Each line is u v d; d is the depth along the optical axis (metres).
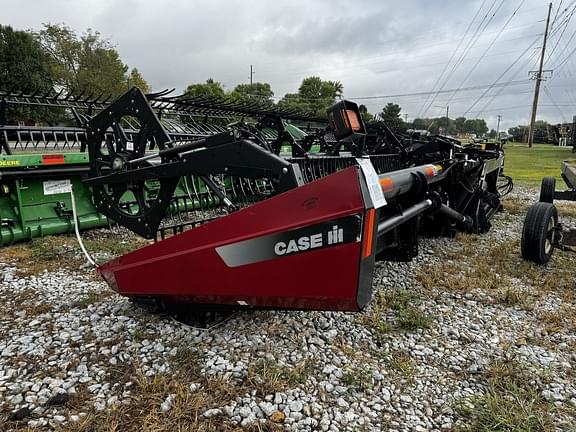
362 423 1.92
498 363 2.42
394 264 4.16
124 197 4.89
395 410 2.02
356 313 3.00
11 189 4.76
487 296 3.43
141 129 2.75
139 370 2.26
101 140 2.98
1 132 5.36
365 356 2.47
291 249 2.02
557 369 2.38
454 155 4.69
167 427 1.85
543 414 1.99
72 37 39.34
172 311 2.77
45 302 3.22
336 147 3.75
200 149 2.50
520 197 9.70
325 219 1.92
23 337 2.65
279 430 1.85
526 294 3.40
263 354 2.44
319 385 2.17
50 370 2.29
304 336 2.66
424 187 3.01
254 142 2.39
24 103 5.83
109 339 2.61
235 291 2.23
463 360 2.47
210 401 2.03
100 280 3.71
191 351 2.46
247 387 2.13
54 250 4.52
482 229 5.64
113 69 38.75
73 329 2.76
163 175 2.61
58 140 6.64
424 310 3.14
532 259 4.21
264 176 2.27
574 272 4.00
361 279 1.91
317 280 1.99
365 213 1.84
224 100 6.98
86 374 2.25
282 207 2.02
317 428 1.88
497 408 2.00
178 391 2.07
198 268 2.30
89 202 5.46
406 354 2.52
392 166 5.01
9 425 1.87
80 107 6.54
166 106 6.66
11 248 4.68
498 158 6.73
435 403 2.08
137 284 2.57
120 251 4.57
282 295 2.11
